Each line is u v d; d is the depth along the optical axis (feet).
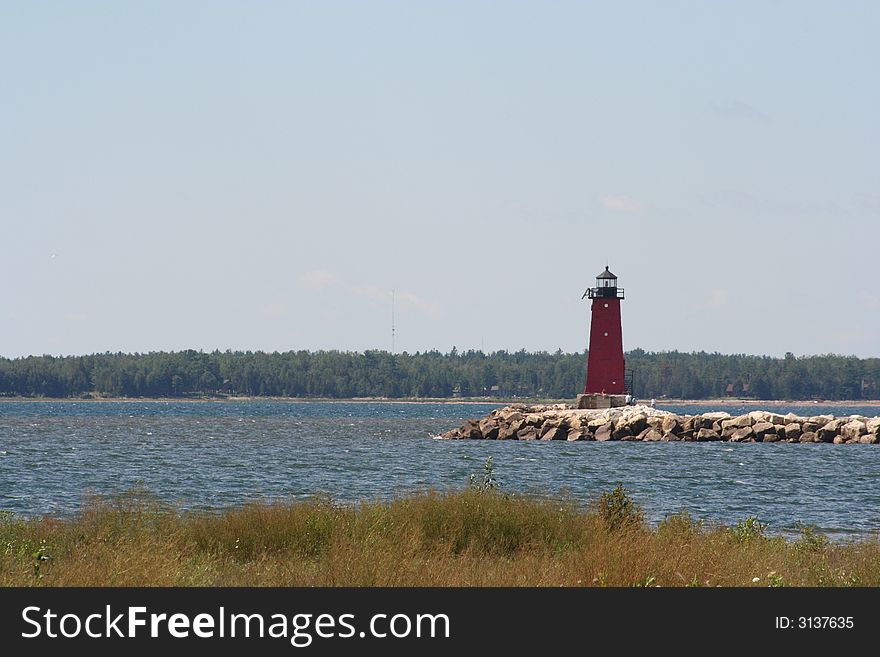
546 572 159.43
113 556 158.10
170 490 386.11
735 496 383.65
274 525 195.11
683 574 159.43
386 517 197.77
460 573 158.51
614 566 157.38
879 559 178.29
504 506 204.54
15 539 184.24
